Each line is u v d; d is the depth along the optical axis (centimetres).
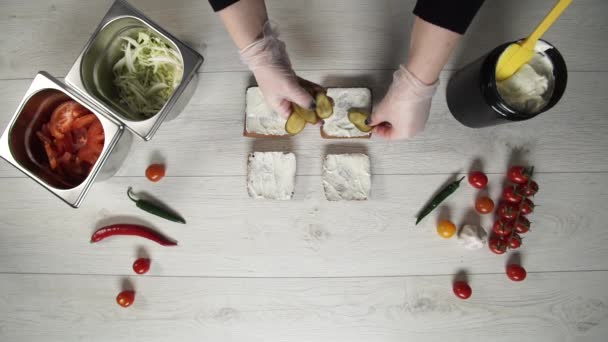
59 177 98
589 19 109
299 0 111
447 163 107
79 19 112
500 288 104
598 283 104
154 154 108
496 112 88
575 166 106
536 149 107
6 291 107
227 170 108
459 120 104
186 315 105
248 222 107
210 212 107
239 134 108
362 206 106
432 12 64
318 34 110
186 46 94
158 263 106
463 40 108
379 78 109
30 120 94
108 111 92
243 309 105
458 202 106
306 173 107
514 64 86
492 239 103
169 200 107
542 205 106
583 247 105
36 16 112
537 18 109
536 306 104
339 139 107
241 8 75
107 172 101
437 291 104
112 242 107
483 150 107
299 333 104
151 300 106
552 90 90
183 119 109
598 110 107
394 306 104
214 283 106
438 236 105
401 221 106
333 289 105
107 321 106
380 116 93
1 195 109
